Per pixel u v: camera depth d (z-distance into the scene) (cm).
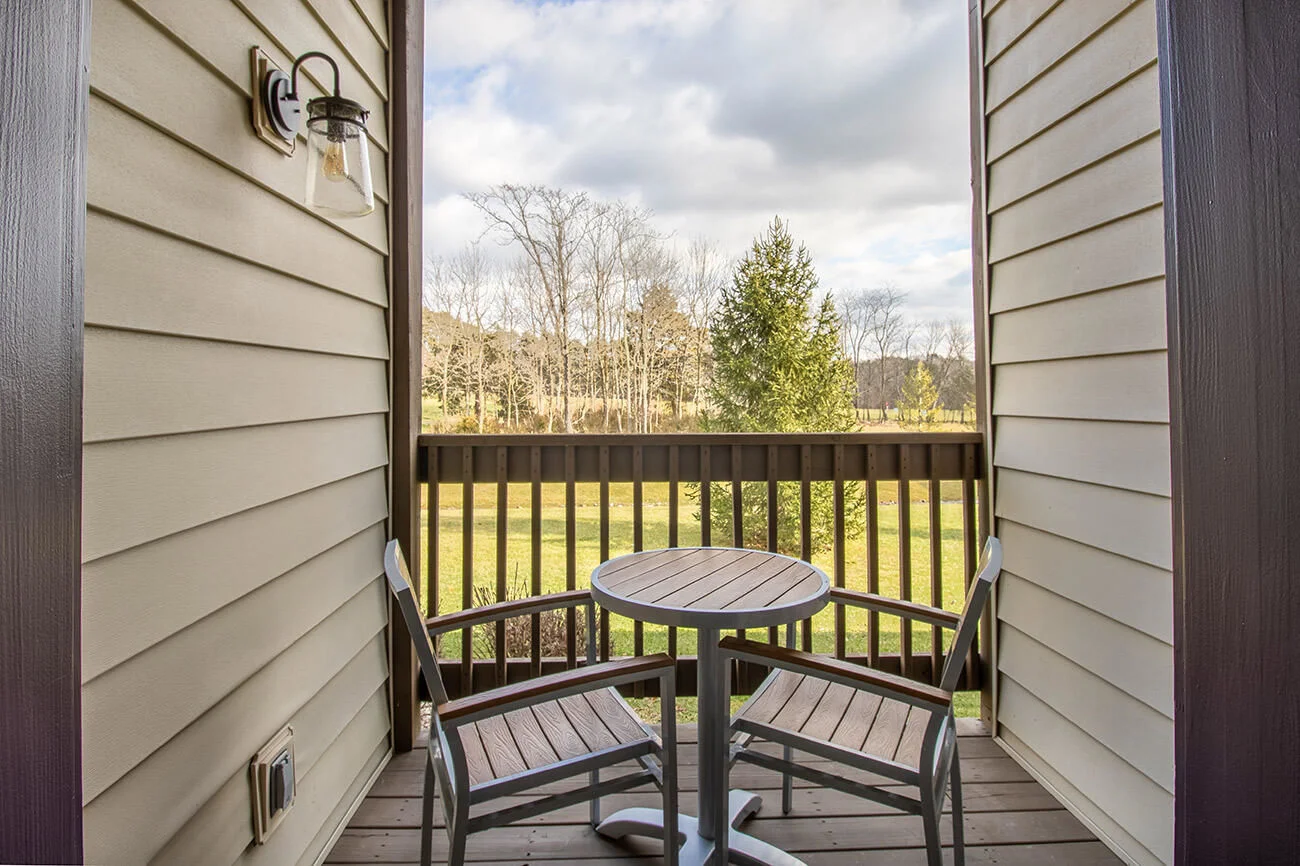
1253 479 87
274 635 157
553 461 252
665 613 155
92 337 103
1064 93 203
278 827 159
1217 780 87
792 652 147
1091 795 196
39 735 69
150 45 115
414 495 240
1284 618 86
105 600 105
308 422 176
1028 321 226
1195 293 87
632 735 154
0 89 66
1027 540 229
